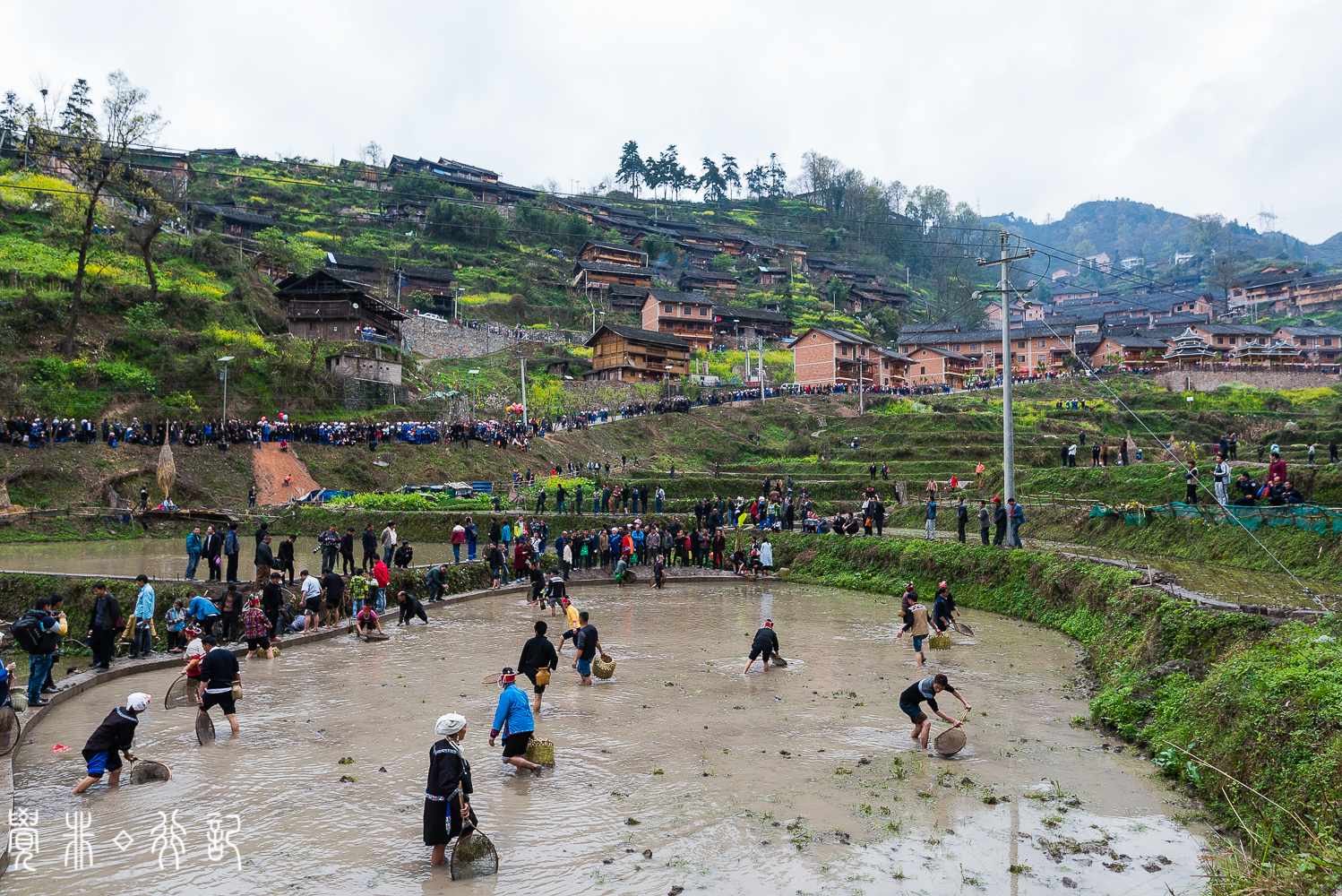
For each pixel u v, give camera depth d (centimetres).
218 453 4550
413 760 1131
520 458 5759
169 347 5366
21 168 7331
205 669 1216
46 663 1408
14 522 3406
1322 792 838
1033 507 3531
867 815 958
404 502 4284
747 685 1566
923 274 19775
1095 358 10156
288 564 2358
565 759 1148
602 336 9425
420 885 784
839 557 3262
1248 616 1355
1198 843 897
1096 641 1838
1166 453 4988
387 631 2139
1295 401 7519
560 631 2145
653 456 6981
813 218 19875
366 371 6284
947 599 1914
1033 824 939
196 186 12156
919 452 6075
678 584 3183
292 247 9600
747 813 963
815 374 9725
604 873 812
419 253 11869
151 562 2833
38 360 4734
